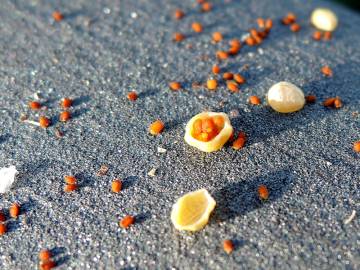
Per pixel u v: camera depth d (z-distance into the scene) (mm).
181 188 46
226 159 48
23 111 55
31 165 50
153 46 62
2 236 45
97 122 53
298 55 60
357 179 46
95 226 45
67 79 58
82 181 48
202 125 46
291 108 51
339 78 57
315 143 49
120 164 49
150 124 52
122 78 58
